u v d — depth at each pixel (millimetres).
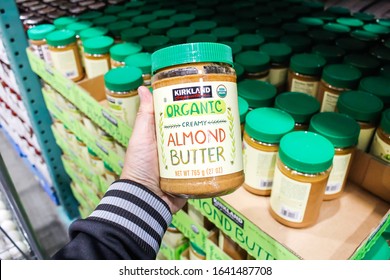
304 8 1253
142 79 880
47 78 1180
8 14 1157
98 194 1411
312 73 853
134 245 550
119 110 873
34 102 1396
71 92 1065
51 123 1500
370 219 688
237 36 1049
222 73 496
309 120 732
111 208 571
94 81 1060
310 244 636
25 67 1290
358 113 701
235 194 744
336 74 803
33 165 1932
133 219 575
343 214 698
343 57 923
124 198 587
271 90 801
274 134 646
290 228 665
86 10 1395
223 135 495
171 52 489
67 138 1420
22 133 1788
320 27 1110
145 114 638
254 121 683
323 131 650
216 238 880
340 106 732
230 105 503
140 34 1078
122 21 1197
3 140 2332
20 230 940
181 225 975
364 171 729
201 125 486
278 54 927
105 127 966
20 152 2080
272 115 702
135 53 981
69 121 1275
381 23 1123
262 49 959
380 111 704
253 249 676
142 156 629
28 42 1279
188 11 1293
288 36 1035
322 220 685
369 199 732
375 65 859
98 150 1175
